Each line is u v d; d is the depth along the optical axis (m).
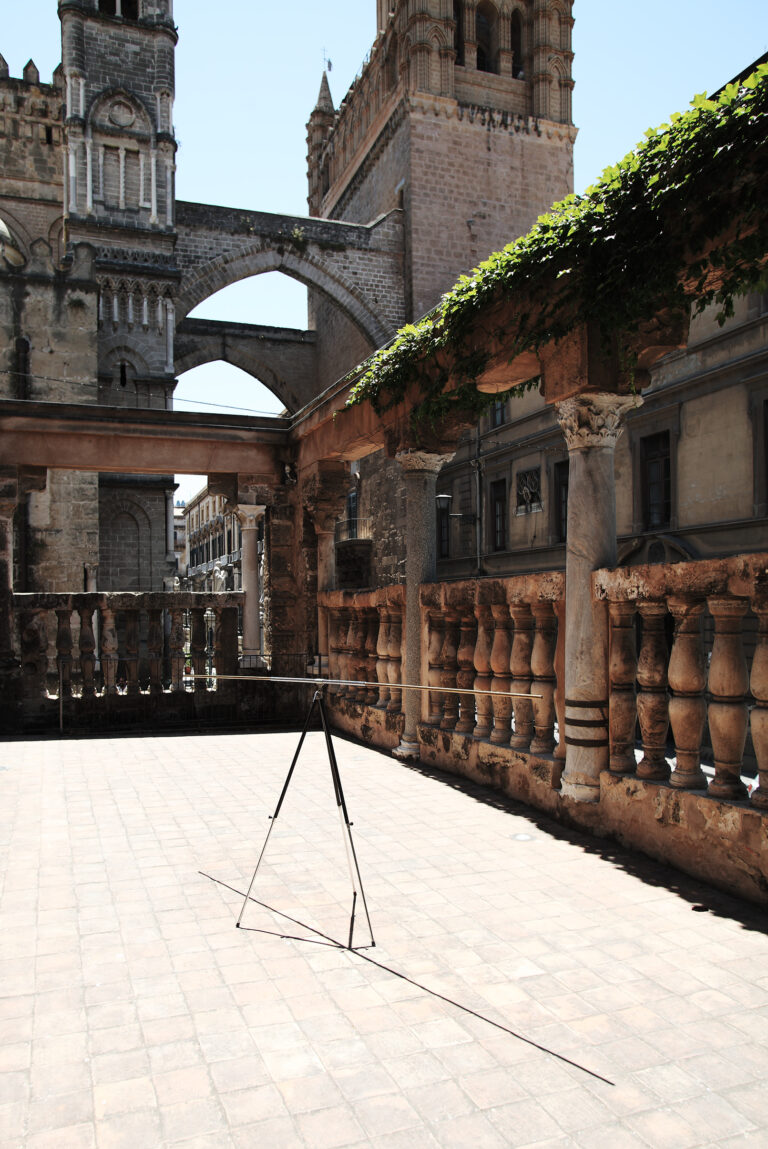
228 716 11.41
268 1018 3.15
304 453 12.23
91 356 28.98
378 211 43.78
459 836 5.55
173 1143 2.42
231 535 62.91
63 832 5.69
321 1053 2.90
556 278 5.62
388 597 9.05
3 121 42.16
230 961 3.64
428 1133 2.46
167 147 36.41
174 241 36.06
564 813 5.81
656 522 24.53
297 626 12.57
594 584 5.59
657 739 5.15
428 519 8.59
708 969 3.53
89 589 28.19
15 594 10.69
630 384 5.83
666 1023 3.08
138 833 5.66
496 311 6.73
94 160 35.44
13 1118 2.54
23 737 10.20
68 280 28.83
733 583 4.39
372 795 6.77
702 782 4.84
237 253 38.06
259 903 4.34
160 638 11.22
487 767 6.98
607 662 5.61
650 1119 2.51
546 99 42.28
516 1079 2.73
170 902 4.36
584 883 4.61
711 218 4.66
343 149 49.53
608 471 5.83
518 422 32.28
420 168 39.69
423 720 8.27
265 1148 2.40
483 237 40.81
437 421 8.39
